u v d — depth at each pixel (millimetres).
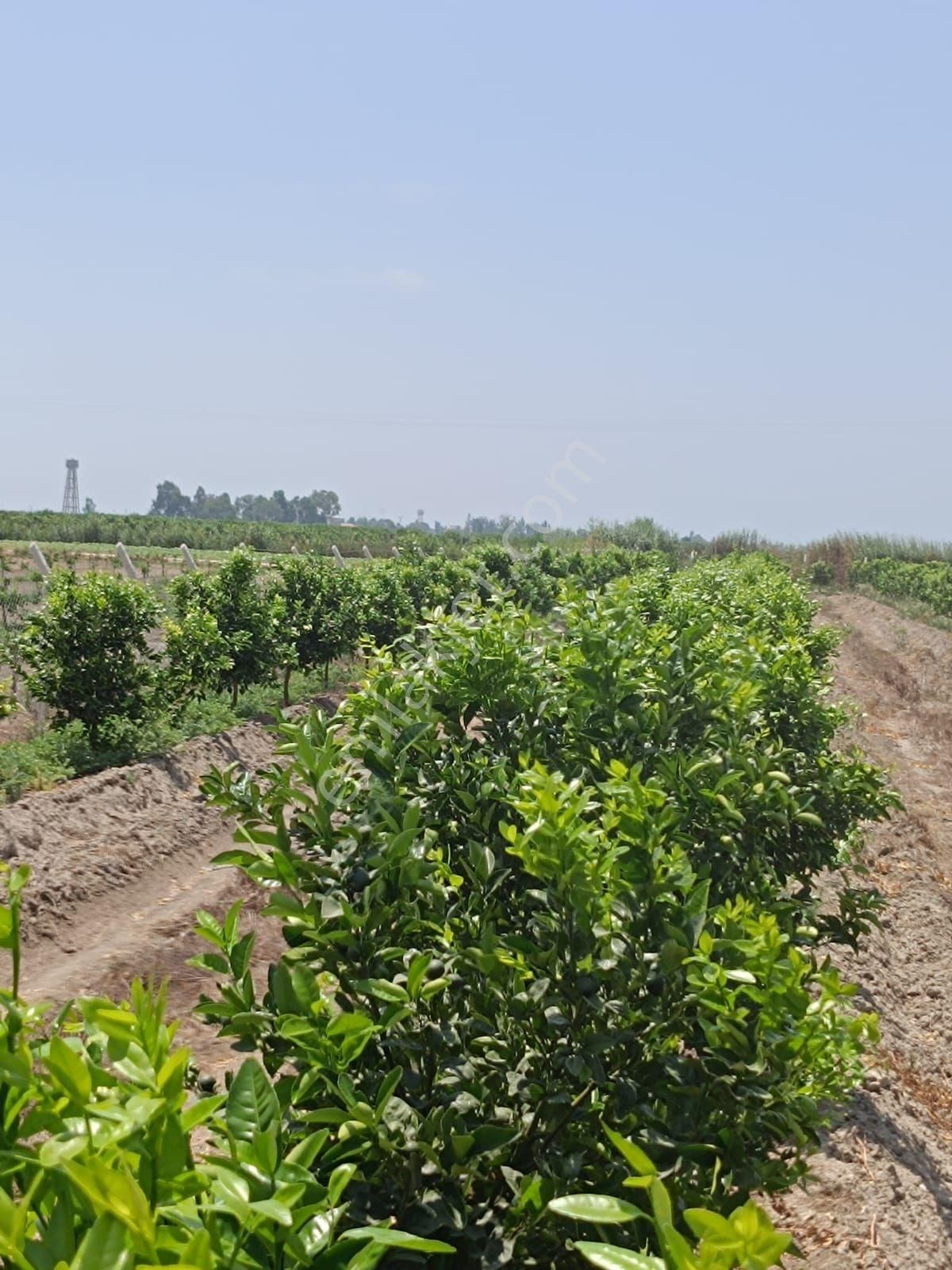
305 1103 2477
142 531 46781
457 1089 2490
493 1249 2262
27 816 8547
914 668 25828
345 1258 1666
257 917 8086
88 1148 1507
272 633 14258
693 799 4180
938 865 11562
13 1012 1861
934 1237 4789
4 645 14250
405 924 2777
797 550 52219
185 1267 1251
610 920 2662
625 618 4656
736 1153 2539
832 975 2613
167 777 10531
